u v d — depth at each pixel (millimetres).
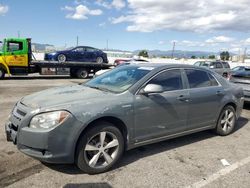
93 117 3922
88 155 4062
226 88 6113
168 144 5492
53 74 20922
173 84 5094
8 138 4277
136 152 5004
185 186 3834
